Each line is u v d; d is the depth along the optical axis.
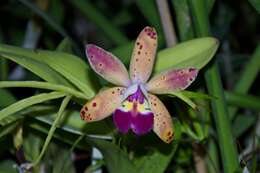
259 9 0.50
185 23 0.53
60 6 0.82
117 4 0.97
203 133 0.53
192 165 0.59
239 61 0.75
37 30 0.75
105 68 0.44
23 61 0.46
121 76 0.44
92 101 0.44
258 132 0.60
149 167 0.50
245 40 0.87
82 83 0.47
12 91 0.72
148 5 0.61
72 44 0.62
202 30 0.49
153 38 0.43
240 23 0.86
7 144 0.55
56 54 0.48
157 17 0.60
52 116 0.49
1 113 0.45
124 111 0.45
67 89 0.46
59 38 0.85
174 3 0.53
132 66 0.44
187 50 0.48
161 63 0.48
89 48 0.43
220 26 0.68
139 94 0.45
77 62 0.48
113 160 0.46
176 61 0.48
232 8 0.75
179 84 0.44
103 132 0.49
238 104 0.57
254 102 0.57
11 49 0.47
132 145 0.50
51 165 0.56
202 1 0.48
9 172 0.54
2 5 0.88
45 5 0.78
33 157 0.54
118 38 0.71
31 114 0.49
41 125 0.51
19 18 0.88
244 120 0.61
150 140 0.50
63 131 0.51
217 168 0.57
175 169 0.59
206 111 0.53
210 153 0.57
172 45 0.55
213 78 0.49
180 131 0.50
